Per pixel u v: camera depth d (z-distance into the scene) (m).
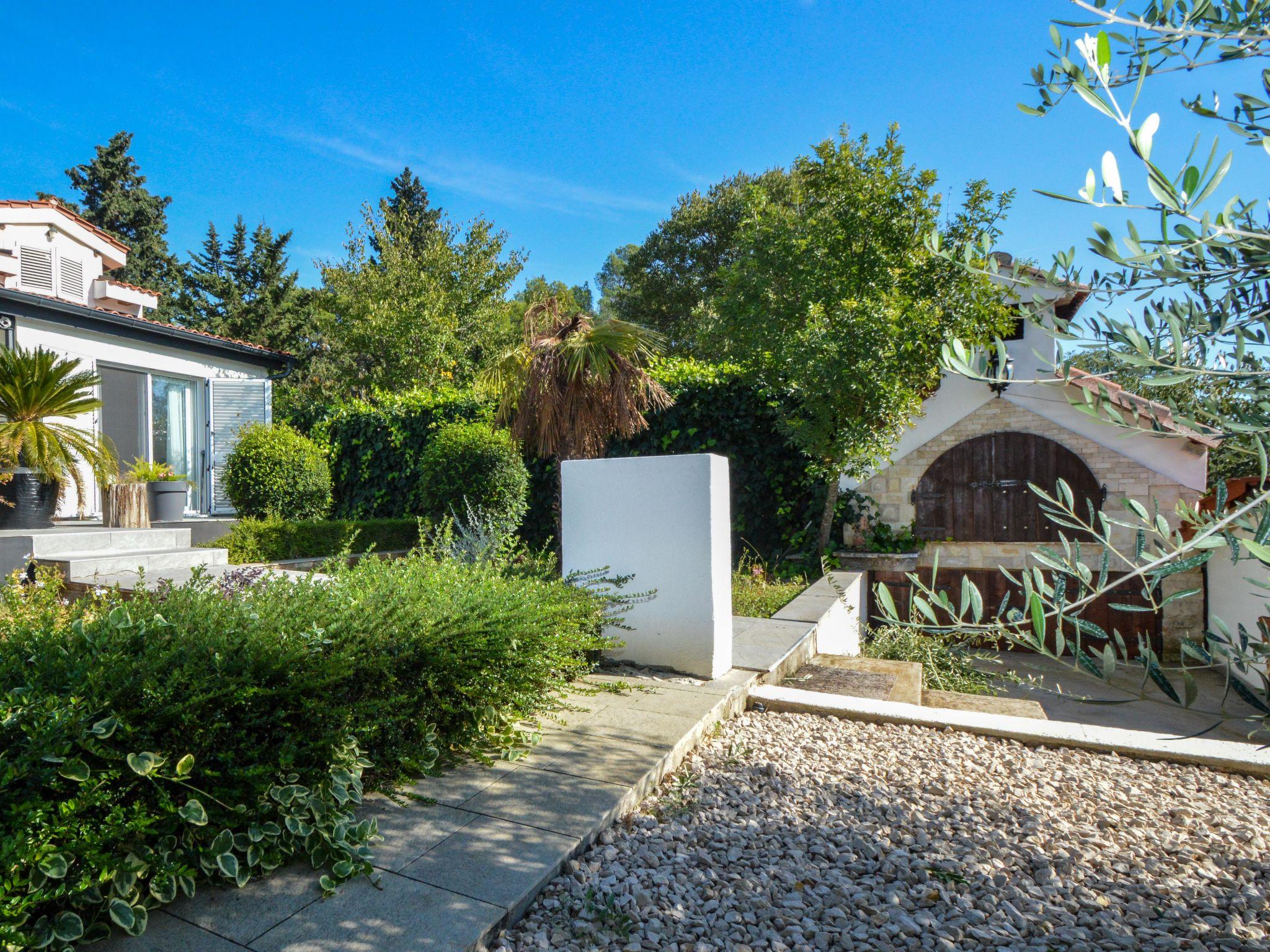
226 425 11.54
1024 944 2.10
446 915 2.00
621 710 3.79
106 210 28.78
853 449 8.05
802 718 4.17
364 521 9.91
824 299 8.95
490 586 3.93
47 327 9.19
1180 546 1.38
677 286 27.45
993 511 9.26
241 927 1.93
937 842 2.69
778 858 2.54
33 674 2.13
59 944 1.75
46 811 1.75
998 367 1.94
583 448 7.72
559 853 2.35
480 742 3.21
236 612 2.76
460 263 21.92
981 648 8.83
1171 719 6.18
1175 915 2.25
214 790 2.12
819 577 8.88
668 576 4.55
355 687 2.71
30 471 7.02
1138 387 1.61
